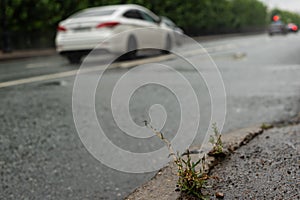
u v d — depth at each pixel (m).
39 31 16.52
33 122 3.25
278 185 1.72
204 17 30.33
